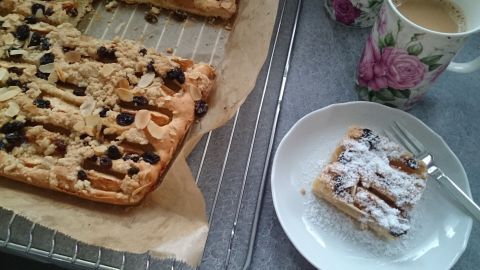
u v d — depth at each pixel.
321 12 0.46
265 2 0.41
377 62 0.37
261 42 0.39
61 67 0.38
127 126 0.36
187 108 0.37
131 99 0.37
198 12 0.43
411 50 0.35
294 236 0.34
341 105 0.38
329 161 0.37
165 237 0.32
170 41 0.42
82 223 0.33
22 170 0.34
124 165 0.34
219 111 0.38
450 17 0.36
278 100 0.41
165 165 0.35
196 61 0.41
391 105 0.40
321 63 0.43
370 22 0.44
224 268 0.35
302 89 0.42
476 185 0.39
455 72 0.40
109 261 0.35
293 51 0.44
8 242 0.34
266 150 0.39
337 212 0.35
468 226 0.35
